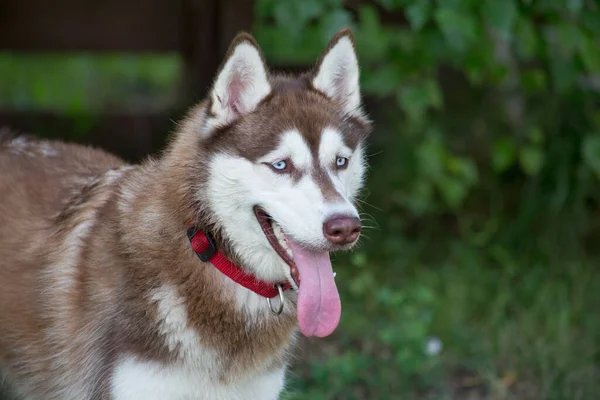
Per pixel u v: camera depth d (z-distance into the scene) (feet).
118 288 10.78
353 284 18.10
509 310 18.94
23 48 22.81
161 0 23.03
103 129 24.08
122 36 23.12
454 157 20.98
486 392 16.11
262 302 11.06
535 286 19.31
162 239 10.75
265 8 17.16
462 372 16.80
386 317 18.15
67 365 11.46
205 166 10.69
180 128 11.44
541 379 16.37
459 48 17.62
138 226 10.85
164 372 10.57
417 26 16.81
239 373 11.03
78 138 23.86
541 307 18.61
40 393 12.09
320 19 17.39
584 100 21.38
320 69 11.41
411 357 15.79
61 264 11.46
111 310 10.78
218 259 10.77
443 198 22.63
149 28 23.15
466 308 18.80
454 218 22.75
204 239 10.69
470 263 20.10
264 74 10.79
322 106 11.14
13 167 12.50
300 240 10.21
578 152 21.18
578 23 18.24
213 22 21.83
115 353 10.66
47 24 22.75
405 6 17.06
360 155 11.60
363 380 15.90
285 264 10.65
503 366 16.94
